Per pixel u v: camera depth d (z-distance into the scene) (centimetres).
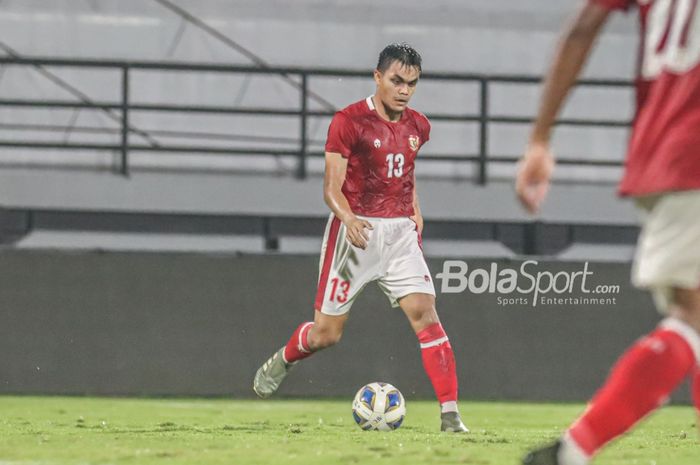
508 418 3075
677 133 1083
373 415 2306
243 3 5328
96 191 4594
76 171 4934
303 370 3800
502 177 5231
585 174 5278
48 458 1579
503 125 5331
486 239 4753
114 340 3794
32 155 4956
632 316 3888
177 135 5050
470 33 5403
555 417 3128
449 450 1709
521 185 1099
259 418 2870
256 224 4691
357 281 2388
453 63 5366
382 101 2336
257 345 3825
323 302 2434
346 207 2288
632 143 1133
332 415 3033
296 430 2303
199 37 5241
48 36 5147
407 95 2291
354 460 1548
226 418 2855
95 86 5106
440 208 4684
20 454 1633
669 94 1102
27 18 5144
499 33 5422
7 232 4556
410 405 3578
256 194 4662
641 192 1098
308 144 5138
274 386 2680
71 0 5197
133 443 1838
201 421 2705
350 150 2322
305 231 4716
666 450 1786
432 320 2320
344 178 2334
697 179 1062
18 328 3775
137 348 3797
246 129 5150
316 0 5372
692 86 1089
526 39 5431
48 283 3784
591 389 3869
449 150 5284
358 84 5275
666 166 1078
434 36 5388
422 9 5425
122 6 5231
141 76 5119
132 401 3578
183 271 3822
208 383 3806
